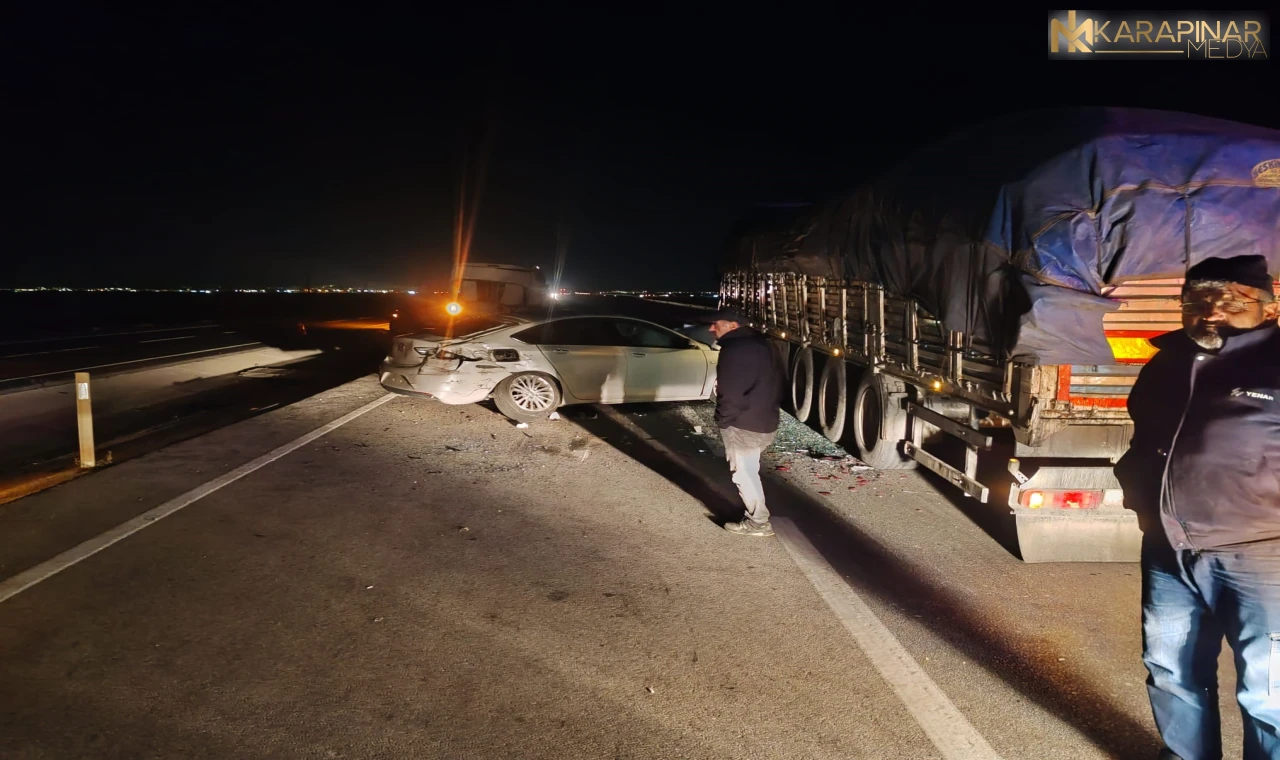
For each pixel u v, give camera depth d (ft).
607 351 34.94
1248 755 9.57
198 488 22.27
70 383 49.70
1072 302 16.69
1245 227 16.30
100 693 12.09
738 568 18.17
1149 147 16.92
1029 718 12.42
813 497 24.26
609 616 15.46
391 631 14.48
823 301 32.30
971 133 21.43
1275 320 9.73
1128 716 12.57
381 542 18.90
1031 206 17.24
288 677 12.78
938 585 17.72
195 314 142.10
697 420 35.55
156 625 14.32
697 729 11.81
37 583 15.85
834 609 16.10
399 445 28.66
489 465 26.50
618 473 26.09
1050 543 18.98
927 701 12.78
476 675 13.08
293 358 67.97
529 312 37.91
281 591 15.97
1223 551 9.09
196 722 11.47
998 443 20.06
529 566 17.84
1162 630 10.18
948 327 20.62
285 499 21.77
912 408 25.03
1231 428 8.95
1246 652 9.16
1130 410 10.27
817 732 11.84
